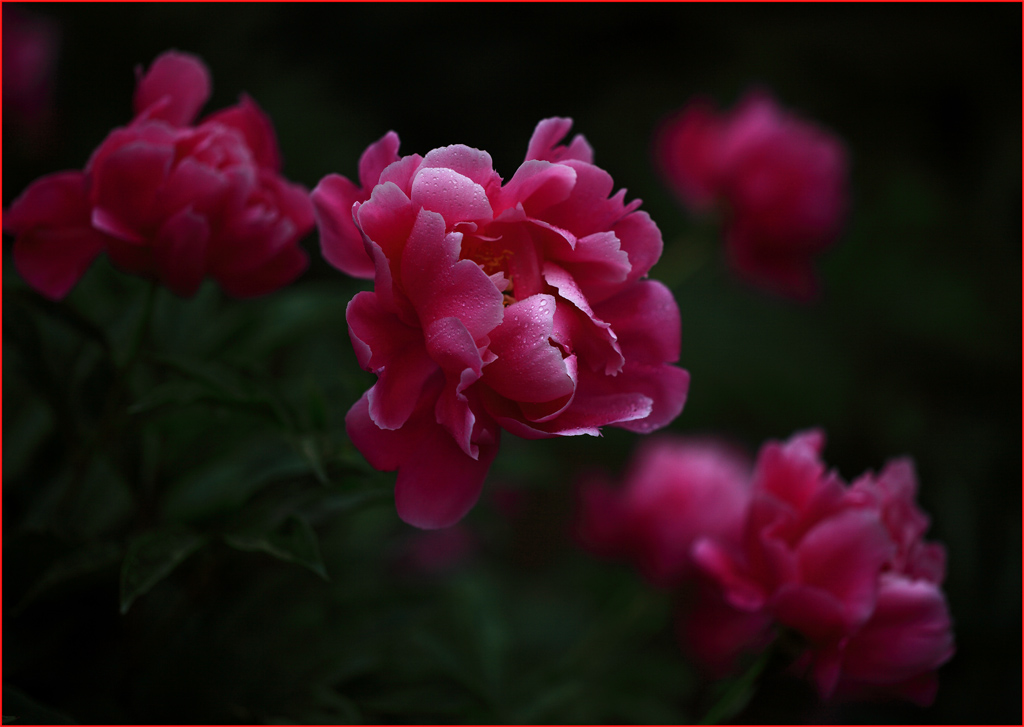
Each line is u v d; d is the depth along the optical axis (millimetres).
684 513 1800
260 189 1520
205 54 2752
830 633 1496
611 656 1843
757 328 4211
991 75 4938
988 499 2271
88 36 2512
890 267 4191
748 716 1526
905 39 5086
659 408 1449
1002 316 3799
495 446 1426
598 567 2365
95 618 1532
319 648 1562
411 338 1425
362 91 4742
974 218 4191
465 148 1416
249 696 1539
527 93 5242
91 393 1534
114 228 1484
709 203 2189
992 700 1862
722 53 5480
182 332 1608
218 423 1555
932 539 2047
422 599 1592
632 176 4973
